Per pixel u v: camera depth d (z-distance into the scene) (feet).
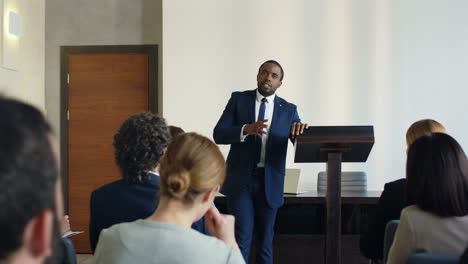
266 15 19.79
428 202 5.88
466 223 5.84
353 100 19.56
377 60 19.48
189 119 19.90
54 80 21.44
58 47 21.36
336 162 10.25
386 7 19.45
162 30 20.10
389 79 19.44
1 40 17.85
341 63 19.62
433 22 19.27
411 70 19.36
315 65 19.67
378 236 9.47
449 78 19.22
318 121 19.60
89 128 21.52
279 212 15.47
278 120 11.49
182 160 4.56
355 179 16.07
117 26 21.22
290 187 15.33
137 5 21.15
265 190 11.16
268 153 11.31
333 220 10.23
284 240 15.01
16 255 1.43
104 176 21.53
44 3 21.33
